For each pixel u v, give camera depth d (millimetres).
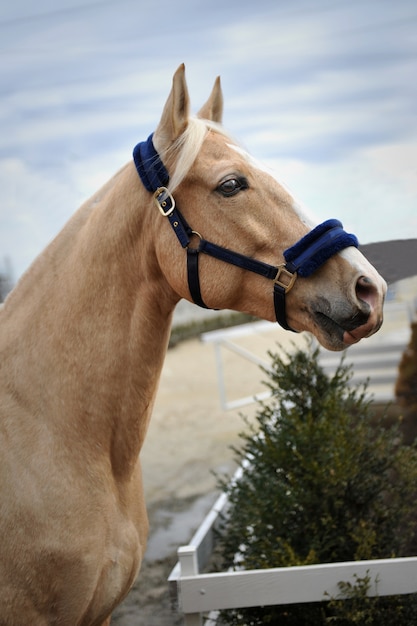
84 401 1825
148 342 1867
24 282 1963
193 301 1835
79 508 1783
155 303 1871
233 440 6195
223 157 1779
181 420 6984
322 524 2711
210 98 2021
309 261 1685
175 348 10727
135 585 3627
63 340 1841
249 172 1771
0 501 1758
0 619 1743
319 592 2324
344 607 2320
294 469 2793
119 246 1838
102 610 1878
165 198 1786
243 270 1770
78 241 1903
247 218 1748
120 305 1840
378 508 2840
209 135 1835
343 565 2318
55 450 1794
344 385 3154
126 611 3334
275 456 2836
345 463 2713
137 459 2076
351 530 2730
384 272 2660
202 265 1788
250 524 2816
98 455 1847
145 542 2072
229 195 1749
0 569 1746
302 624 2584
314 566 2322
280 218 1746
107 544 1835
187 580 2363
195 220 1782
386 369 6215
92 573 1789
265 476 2939
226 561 3070
